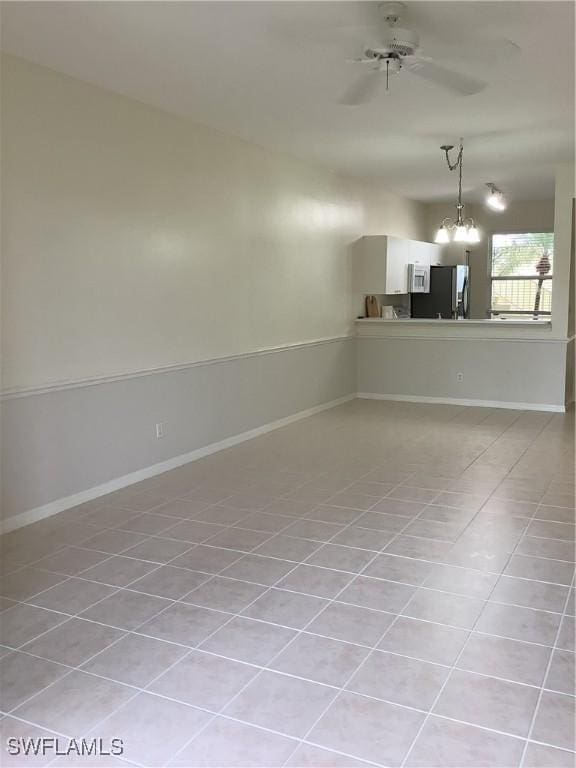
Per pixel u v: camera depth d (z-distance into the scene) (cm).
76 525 383
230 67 379
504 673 235
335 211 723
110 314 434
